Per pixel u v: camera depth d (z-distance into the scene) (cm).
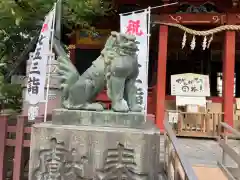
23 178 471
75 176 354
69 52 1382
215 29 1088
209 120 1045
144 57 848
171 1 1100
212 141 982
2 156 458
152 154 343
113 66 368
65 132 357
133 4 1202
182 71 1872
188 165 278
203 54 1822
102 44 1370
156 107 1105
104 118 371
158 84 1106
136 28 876
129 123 367
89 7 844
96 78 391
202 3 1110
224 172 557
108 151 348
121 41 371
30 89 600
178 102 1116
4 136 461
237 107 1157
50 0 720
